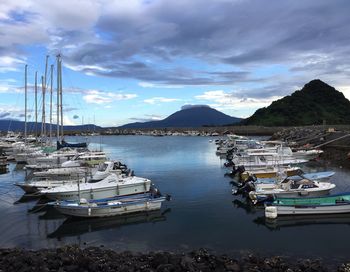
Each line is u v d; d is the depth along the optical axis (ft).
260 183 101.19
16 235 75.20
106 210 84.79
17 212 92.63
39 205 98.27
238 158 155.43
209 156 220.43
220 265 56.24
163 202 99.40
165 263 55.83
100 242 70.69
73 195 94.38
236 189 112.78
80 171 123.24
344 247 65.46
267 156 151.23
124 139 440.04
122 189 98.53
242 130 465.47
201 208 93.30
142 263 56.29
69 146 193.57
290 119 566.77
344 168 156.35
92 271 54.39
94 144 354.74
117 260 57.52
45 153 178.91
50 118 214.07
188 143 347.56
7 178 148.56
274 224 78.79
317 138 246.27
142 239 71.67
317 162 174.50
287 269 53.62
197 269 54.03
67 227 79.77
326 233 72.95
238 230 75.77
